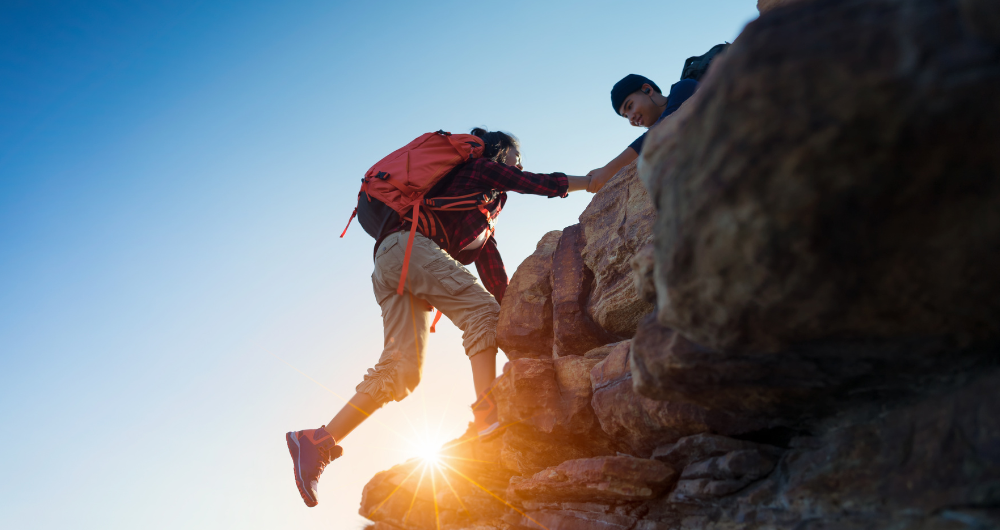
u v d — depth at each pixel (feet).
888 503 4.52
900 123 3.12
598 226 9.82
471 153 10.70
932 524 4.08
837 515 4.87
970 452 4.09
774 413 5.62
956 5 3.12
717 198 3.64
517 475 9.69
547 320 10.57
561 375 8.78
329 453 10.15
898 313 3.73
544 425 8.53
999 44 3.02
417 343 10.71
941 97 3.05
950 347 4.10
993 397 4.05
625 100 11.77
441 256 10.25
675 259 4.05
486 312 10.28
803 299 3.66
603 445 8.48
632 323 9.18
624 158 10.59
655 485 6.75
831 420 5.47
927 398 4.67
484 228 11.09
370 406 10.32
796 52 3.36
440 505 10.14
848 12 3.35
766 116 3.41
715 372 5.02
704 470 6.22
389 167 10.61
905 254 3.41
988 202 3.18
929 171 3.16
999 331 3.84
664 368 5.21
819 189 3.30
